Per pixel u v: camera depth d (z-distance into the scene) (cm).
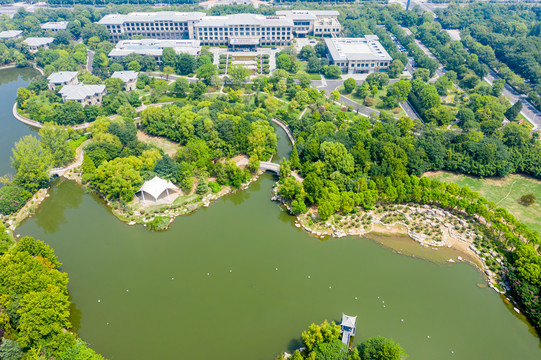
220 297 17125
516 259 17862
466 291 17500
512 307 16712
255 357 14688
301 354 14150
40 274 15712
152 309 16562
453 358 14675
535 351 15062
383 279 18075
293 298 17088
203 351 14888
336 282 17900
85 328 15762
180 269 18500
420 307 16712
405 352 14775
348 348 14262
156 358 14650
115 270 18438
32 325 13888
